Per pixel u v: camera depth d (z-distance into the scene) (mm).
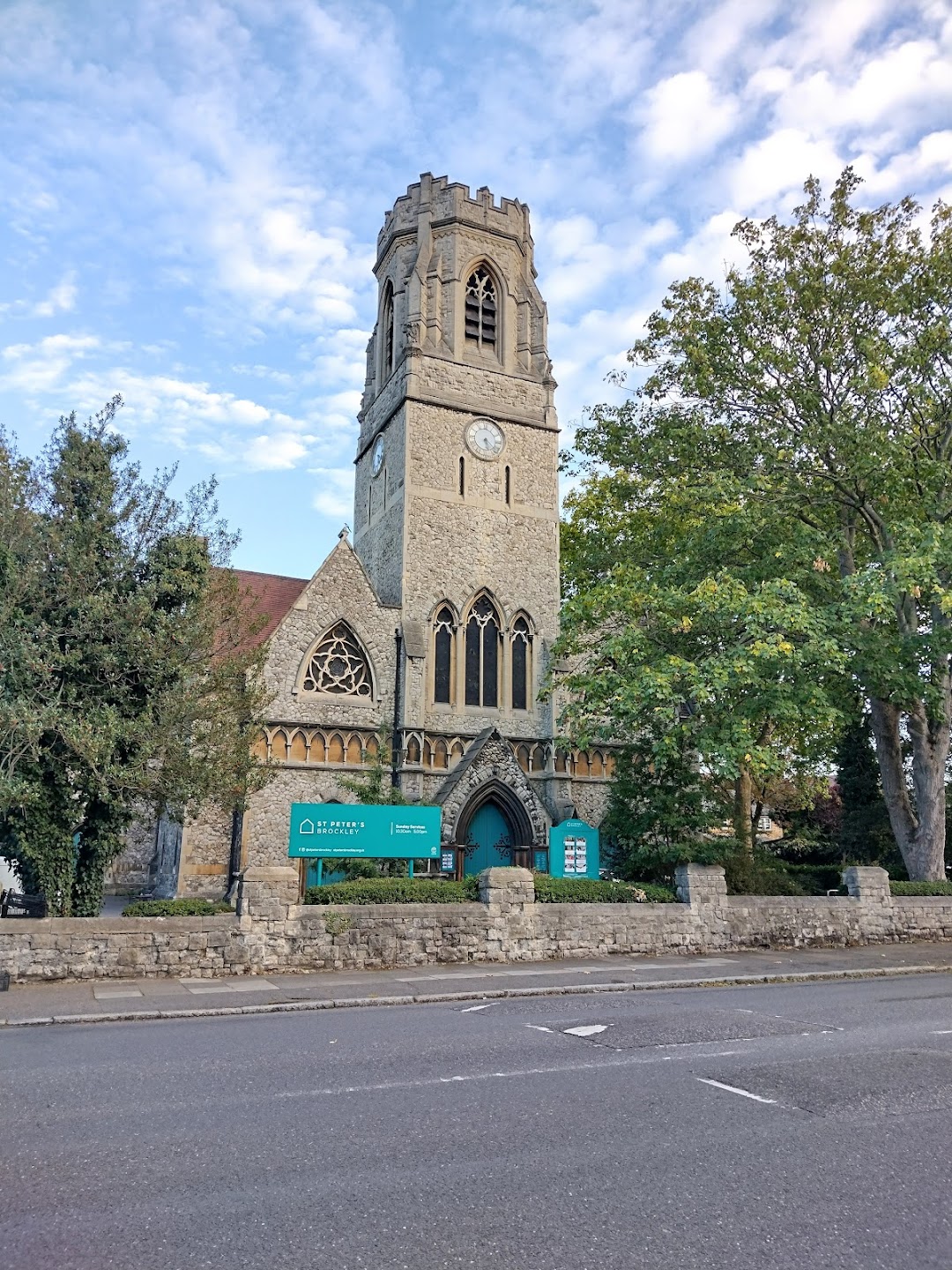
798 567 23422
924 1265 5047
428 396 34719
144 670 18250
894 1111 7848
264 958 17125
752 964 18688
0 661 17016
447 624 33281
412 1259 5074
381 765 30359
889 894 22703
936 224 23578
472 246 37312
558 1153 6766
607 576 27188
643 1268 4977
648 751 25359
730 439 24938
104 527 18484
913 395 22625
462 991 15180
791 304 24250
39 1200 5926
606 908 19875
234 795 19281
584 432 27922
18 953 15812
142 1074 9219
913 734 25203
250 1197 5953
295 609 30562
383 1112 7809
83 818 18969
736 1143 6984
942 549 20703
